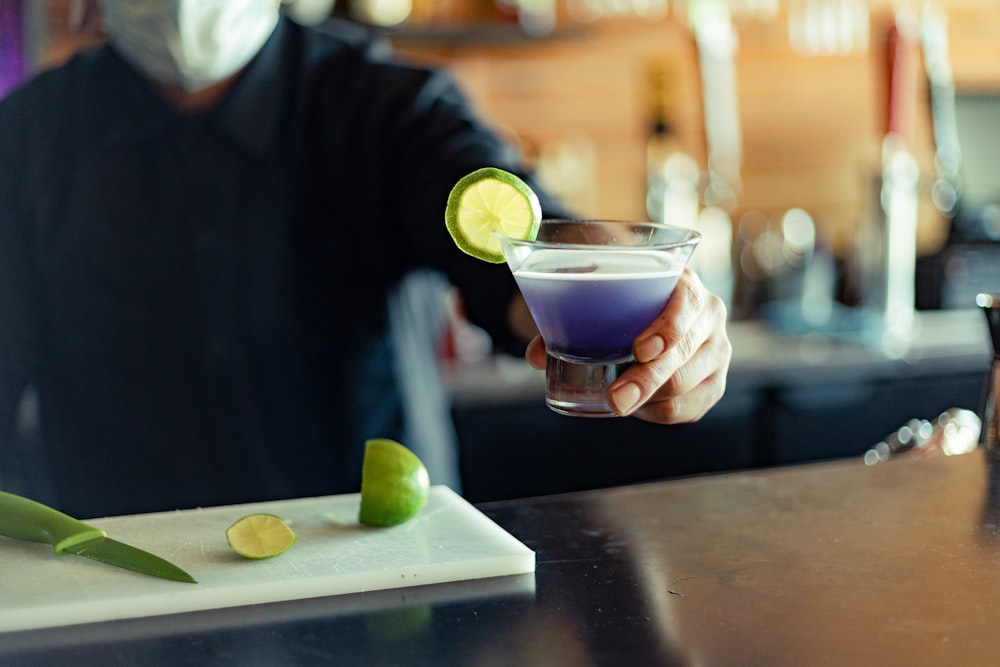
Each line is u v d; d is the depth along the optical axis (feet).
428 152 4.15
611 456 6.68
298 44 4.42
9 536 2.85
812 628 2.41
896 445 3.70
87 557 2.77
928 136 8.63
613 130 8.37
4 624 2.50
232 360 4.32
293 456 4.41
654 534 2.92
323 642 2.42
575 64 8.23
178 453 4.36
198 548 2.83
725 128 8.21
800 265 7.90
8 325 4.39
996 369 3.34
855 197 8.87
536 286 2.67
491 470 6.50
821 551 2.77
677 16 8.29
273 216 4.31
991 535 2.82
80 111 4.37
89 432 4.41
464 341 7.01
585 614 2.50
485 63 8.07
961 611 2.46
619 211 8.45
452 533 2.88
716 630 2.42
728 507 3.08
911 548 2.76
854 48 8.72
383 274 4.42
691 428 6.76
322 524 2.97
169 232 4.31
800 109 8.71
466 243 2.79
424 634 2.44
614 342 2.70
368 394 4.48
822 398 6.86
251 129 4.26
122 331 4.34
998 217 8.04
